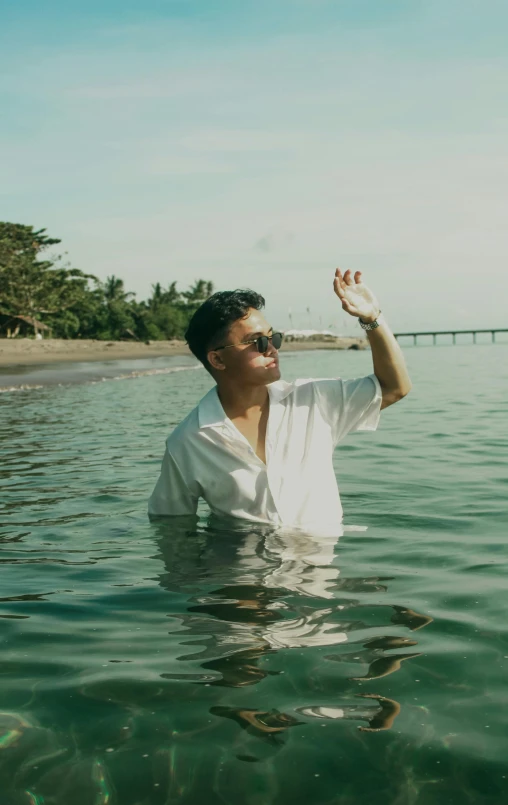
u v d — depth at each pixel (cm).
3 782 167
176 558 335
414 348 7712
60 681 215
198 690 206
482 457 619
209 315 334
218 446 355
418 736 179
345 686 206
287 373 2517
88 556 348
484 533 375
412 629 247
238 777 166
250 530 365
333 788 161
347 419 359
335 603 274
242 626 254
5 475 582
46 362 3441
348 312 324
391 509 430
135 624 260
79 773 169
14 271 6081
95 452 698
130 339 8475
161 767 170
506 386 1538
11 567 336
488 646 231
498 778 162
